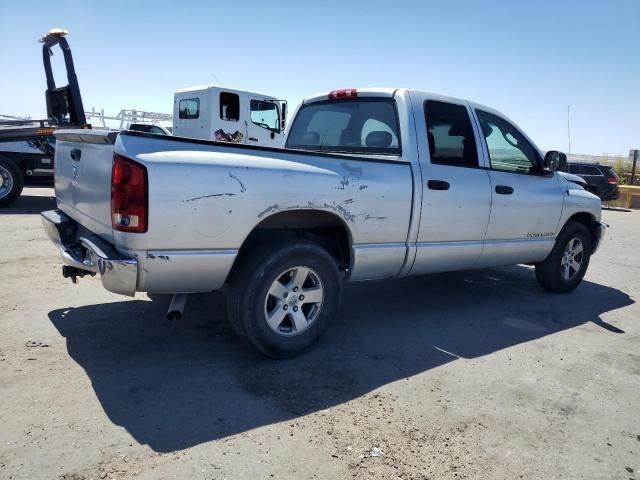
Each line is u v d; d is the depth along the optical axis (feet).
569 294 20.42
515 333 15.46
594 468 8.96
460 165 15.56
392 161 13.73
